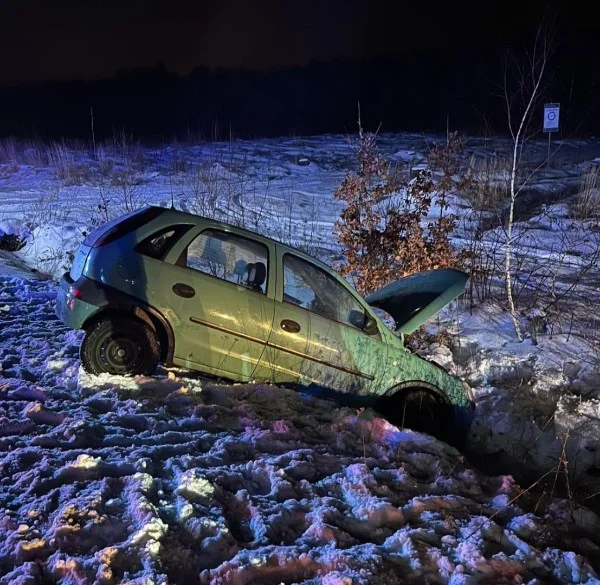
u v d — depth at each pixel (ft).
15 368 19.35
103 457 14.14
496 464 21.29
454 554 11.98
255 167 60.85
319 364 19.85
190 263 19.51
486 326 27.22
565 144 70.69
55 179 54.95
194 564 10.97
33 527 11.37
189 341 18.88
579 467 20.47
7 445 14.37
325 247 36.99
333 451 16.30
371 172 28.27
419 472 16.01
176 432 15.84
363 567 11.05
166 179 54.85
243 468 14.32
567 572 12.03
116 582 10.18
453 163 29.45
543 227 41.22
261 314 19.30
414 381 20.84
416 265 26.76
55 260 36.60
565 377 23.58
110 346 18.62
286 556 11.03
